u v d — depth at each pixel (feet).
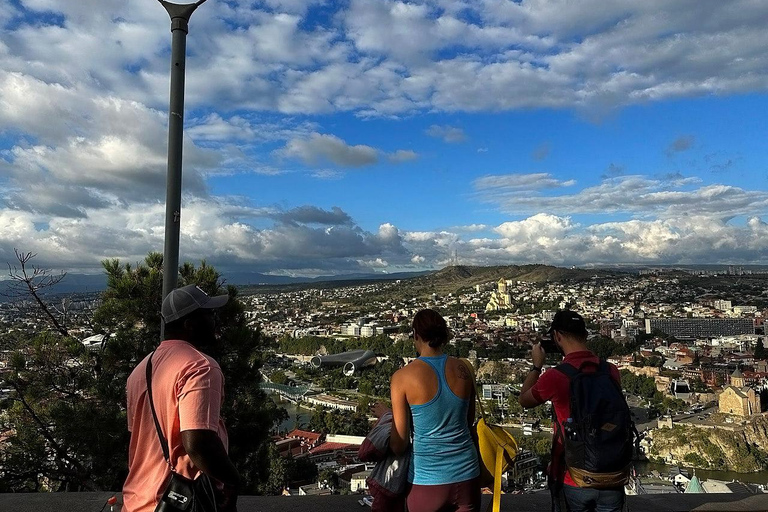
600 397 11.84
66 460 33.68
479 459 12.14
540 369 13.60
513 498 17.93
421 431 11.63
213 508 8.93
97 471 29.55
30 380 33.47
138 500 9.01
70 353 32.63
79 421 28.99
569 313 12.95
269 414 35.60
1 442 33.83
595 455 11.62
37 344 34.17
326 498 17.74
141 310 33.99
